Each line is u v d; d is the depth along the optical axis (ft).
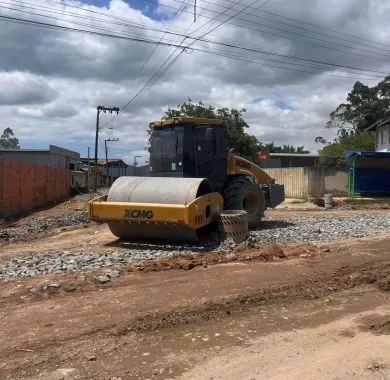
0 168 77.92
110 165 284.82
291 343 19.44
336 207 91.71
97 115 180.86
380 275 29.94
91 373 16.48
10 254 38.40
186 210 36.52
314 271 30.22
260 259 33.32
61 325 20.67
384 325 21.76
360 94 225.35
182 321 21.44
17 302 23.90
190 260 32.35
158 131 46.75
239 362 17.52
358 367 17.26
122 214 38.40
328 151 183.32
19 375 16.29
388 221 58.08
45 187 113.39
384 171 116.06
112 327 20.48
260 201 51.26
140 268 30.37
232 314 22.70
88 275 28.58
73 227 58.13
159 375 16.42
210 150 47.01
